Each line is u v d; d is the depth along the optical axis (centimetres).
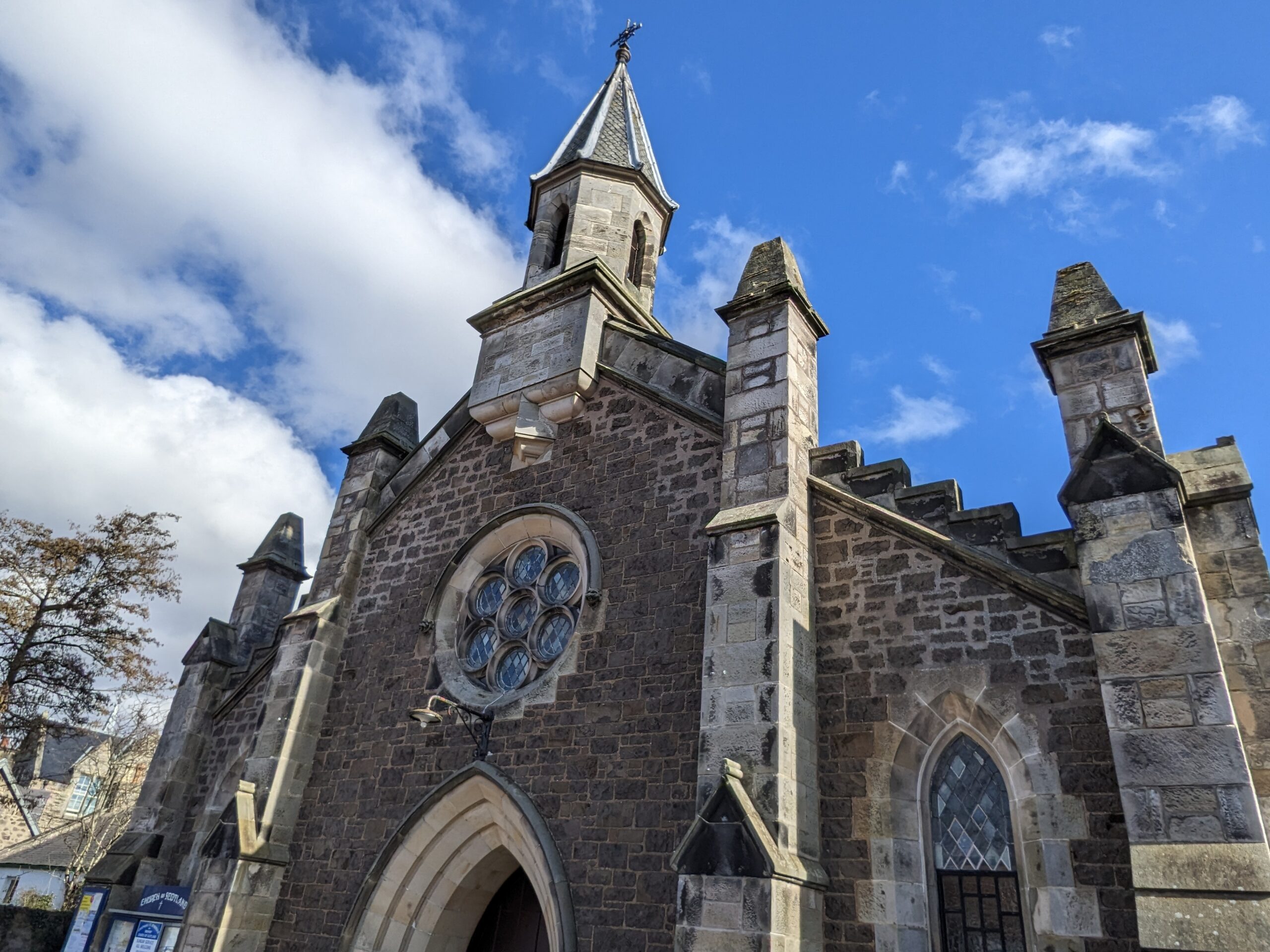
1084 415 927
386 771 1242
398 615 1399
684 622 1042
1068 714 810
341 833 1232
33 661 2070
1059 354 976
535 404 1405
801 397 1118
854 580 994
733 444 1091
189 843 1513
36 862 3822
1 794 3522
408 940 1120
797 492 1032
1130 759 693
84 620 2162
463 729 1183
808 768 891
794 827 832
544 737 1084
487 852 1141
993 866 820
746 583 947
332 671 1416
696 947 769
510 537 1342
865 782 884
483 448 1477
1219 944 598
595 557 1175
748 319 1179
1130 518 779
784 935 756
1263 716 750
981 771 866
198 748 1627
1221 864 625
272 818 1262
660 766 970
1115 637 742
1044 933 751
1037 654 848
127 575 2225
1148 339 948
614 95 1930
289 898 1222
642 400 1286
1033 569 896
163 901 1373
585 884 956
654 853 925
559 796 1030
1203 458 890
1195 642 705
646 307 1647
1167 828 657
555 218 1708
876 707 915
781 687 872
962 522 959
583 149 1716
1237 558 820
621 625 1098
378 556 1508
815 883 823
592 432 1323
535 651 1208
